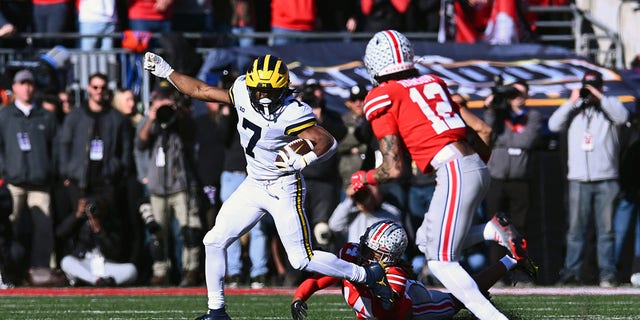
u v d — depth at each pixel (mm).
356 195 35438
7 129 38750
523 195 38875
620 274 40531
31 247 39469
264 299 32188
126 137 39469
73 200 38938
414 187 37938
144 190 39656
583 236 39000
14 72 42188
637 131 39875
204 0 48969
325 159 21359
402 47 21422
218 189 39875
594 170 38281
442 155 20844
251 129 21516
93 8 45688
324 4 51594
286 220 21484
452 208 20719
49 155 39312
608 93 43781
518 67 45438
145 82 43938
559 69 45250
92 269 38312
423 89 21250
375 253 21812
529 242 41406
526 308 28531
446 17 48406
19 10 47188
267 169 21719
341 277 21094
